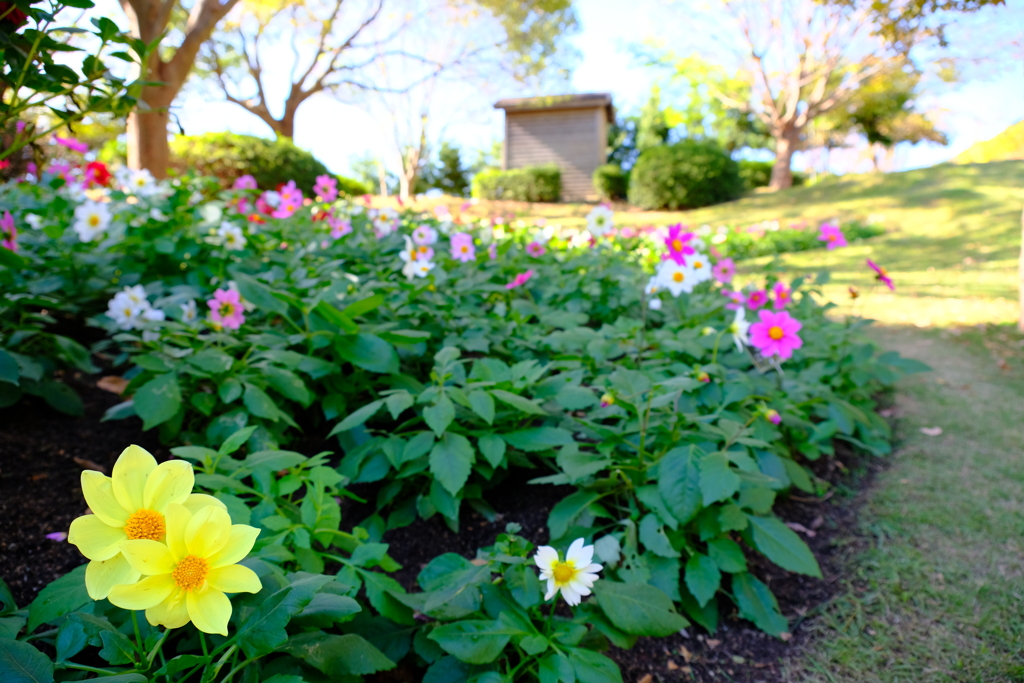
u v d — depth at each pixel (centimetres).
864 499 240
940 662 160
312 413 262
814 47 1619
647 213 1537
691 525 195
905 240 849
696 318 349
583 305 382
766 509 193
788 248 870
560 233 640
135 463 86
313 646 118
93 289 308
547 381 239
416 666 157
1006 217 873
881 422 289
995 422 290
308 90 1997
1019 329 406
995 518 217
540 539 204
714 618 182
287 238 420
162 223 345
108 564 82
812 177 2856
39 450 214
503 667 145
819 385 286
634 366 281
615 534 188
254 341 242
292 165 1285
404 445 205
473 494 212
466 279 359
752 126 2939
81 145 480
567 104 1912
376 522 202
